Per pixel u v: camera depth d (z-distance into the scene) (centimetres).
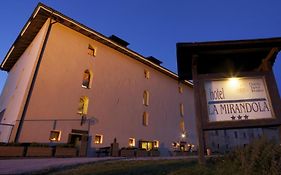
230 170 425
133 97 2577
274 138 503
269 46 556
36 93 1745
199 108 503
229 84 521
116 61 2527
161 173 501
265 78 521
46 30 1972
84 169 741
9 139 1534
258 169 395
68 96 1941
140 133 2502
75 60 2106
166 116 2986
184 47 548
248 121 479
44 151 1410
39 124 1691
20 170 791
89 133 1980
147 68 2972
